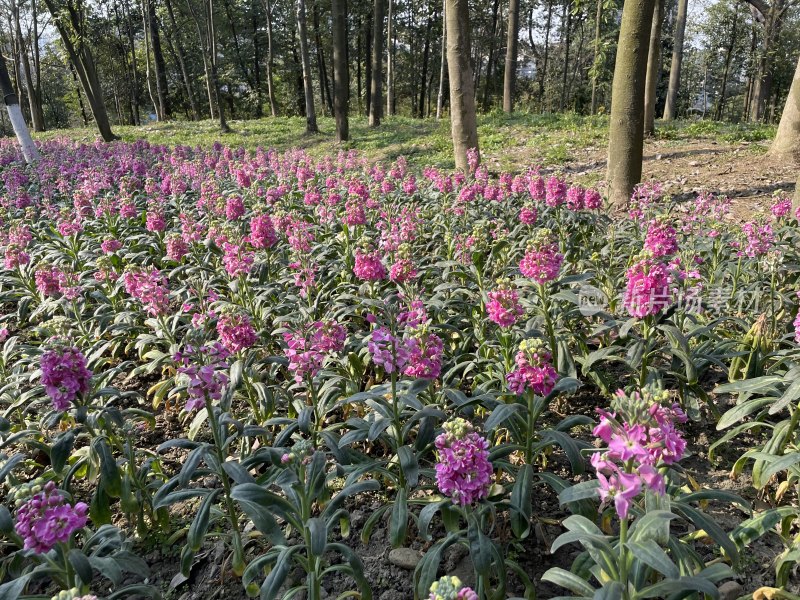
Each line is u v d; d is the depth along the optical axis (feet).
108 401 12.14
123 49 142.00
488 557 7.55
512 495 8.75
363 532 9.72
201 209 28.35
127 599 9.29
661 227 12.80
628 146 28.09
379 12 73.46
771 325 14.40
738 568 8.04
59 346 9.21
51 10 68.59
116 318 16.35
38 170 44.14
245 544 10.02
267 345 14.97
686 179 34.06
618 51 27.58
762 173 32.89
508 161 44.57
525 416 9.75
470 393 14.01
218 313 15.74
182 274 21.62
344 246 21.04
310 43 134.41
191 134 83.82
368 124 78.95
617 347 12.21
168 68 156.97
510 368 11.80
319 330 10.69
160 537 10.55
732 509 10.17
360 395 9.78
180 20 126.31
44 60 157.17
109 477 9.52
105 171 40.83
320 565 8.69
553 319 13.74
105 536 8.48
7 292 19.62
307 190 31.30
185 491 9.11
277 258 20.29
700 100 190.90
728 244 18.65
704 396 12.21
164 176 40.52
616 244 20.97
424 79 134.00
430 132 65.98
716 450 11.72
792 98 34.06
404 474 8.89
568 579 6.73
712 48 154.92
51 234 27.35
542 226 22.50
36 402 12.51
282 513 7.84
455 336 15.48
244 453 11.73
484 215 25.31
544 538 9.80
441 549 8.07
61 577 8.00
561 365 12.57
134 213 26.94
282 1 130.41
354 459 10.14
